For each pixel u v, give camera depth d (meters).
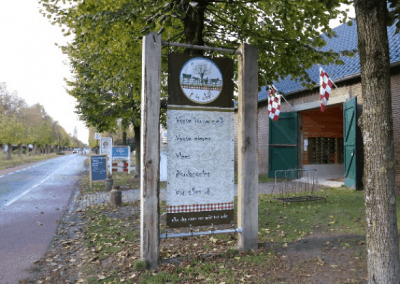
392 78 9.80
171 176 4.53
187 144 4.59
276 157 15.84
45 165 32.44
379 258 2.89
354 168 10.88
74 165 32.62
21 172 22.78
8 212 8.58
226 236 5.63
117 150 19.39
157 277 3.92
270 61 8.15
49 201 10.39
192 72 4.61
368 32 2.87
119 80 8.06
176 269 4.15
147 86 4.22
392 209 2.88
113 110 13.88
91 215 8.01
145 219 4.25
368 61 2.89
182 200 4.57
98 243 5.59
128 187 13.52
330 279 3.76
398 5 3.39
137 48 7.18
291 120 15.29
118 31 6.62
